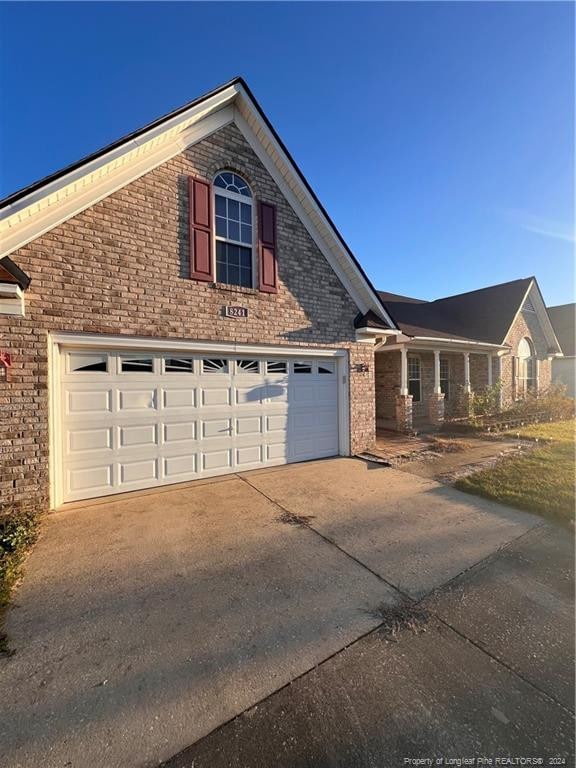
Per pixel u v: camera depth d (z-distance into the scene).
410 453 8.05
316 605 2.86
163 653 2.35
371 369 8.38
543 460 7.16
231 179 6.70
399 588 3.09
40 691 2.06
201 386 6.27
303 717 1.90
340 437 8.03
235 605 2.86
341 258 7.77
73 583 3.17
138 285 5.55
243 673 2.19
